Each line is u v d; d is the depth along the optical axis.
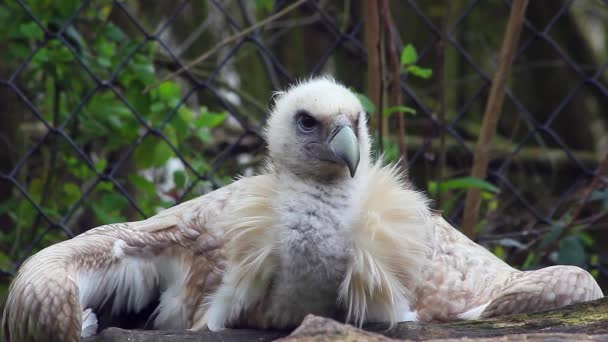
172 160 13.30
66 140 11.06
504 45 10.39
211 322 7.81
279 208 7.69
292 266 7.59
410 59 10.32
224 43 11.09
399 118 10.24
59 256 7.63
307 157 7.89
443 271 7.99
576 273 7.80
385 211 7.79
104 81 11.07
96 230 8.12
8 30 11.57
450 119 17.06
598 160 16.09
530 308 7.67
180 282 8.03
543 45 18.75
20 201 12.11
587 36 19.27
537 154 15.63
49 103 12.19
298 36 17.30
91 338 7.48
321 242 7.58
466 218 10.41
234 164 13.11
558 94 19.17
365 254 7.56
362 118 8.25
